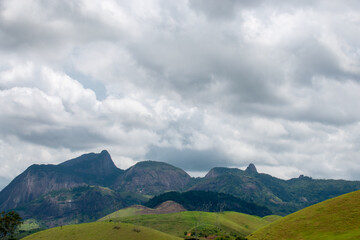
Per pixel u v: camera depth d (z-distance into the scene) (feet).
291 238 385.50
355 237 320.91
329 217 408.67
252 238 454.40
